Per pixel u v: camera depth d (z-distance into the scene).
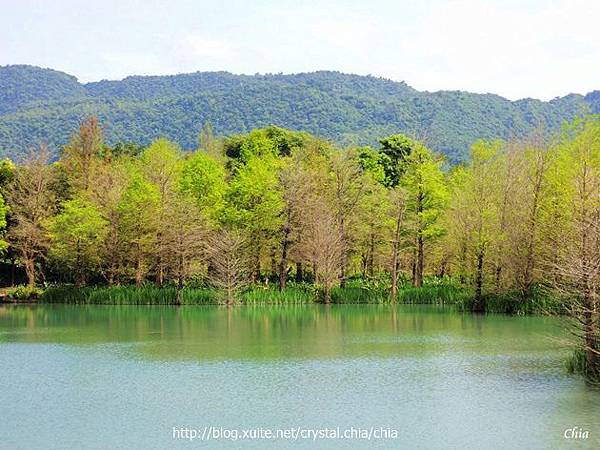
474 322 47.53
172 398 25.78
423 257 70.94
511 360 32.59
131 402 25.27
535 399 25.16
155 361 33.03
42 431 22.03
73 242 67.44
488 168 56.78
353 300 62.75
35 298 67.00
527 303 52.19
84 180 79.00
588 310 26.48
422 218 65.31
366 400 25.30
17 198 72.88
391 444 20.58
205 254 64.69
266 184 66.19
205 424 22.58
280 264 68.06
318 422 22.70
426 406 24.42
